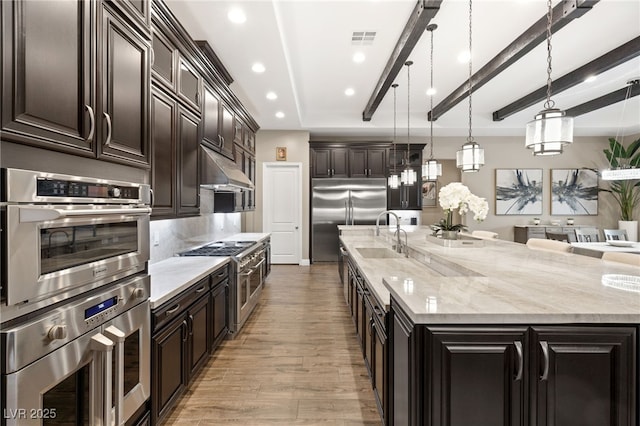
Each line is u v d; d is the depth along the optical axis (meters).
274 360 2.72
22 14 0.92
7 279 0.87
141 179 1.65
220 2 2.64
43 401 0.99
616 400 1.08
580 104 5.79
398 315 1.38
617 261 2.29
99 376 1.19
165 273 2.33
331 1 2.96
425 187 8.07
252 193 5.48
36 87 0.97
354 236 4.67
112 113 1.36
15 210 0.89
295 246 7.02
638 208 7.00
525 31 3.42
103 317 1.25
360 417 1.99
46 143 1.01
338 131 7.04
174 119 2.43
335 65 4.32
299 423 1.93
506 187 7.52
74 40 1.14
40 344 0.96
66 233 1.08
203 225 3.99
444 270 2.21
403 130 6.95
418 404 1.12
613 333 1.09
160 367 1.74
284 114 5.80
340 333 3.29
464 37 3.60
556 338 1.09
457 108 6.34
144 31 1.62
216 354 2.83
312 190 7.04
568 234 6.44
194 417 1.98
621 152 6.79
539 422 1.08
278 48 3.39
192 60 2.76
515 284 1.51
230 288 3.09
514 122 6.65
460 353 1.09
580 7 2.68
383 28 3.40
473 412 1.09
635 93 4.86
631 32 3.51
